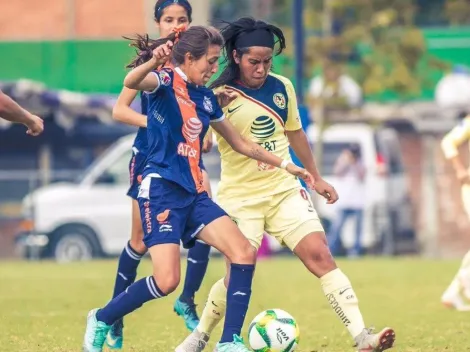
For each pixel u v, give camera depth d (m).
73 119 69.50
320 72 76.00
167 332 27.58
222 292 21.84
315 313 31.73
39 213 64.62
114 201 64.50
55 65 81.31
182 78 20.53
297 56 49.88
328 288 21.84
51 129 74.56
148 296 20.34
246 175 22.36
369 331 21.38
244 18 22.00
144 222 20.38
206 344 22.83
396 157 71.19
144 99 23.08
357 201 63.50
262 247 61.19
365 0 76.06
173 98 20.39
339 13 76.19
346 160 63.84
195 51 20.39
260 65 21.89
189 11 24.58
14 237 68.25
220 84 22.36
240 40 21.86
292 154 30.08
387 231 64.81
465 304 34.25
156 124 20.45
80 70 81.19
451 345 25.08
